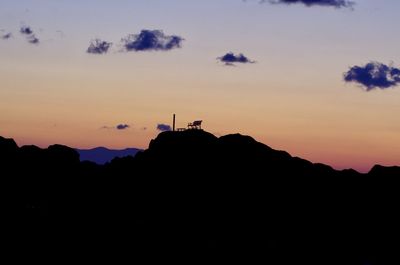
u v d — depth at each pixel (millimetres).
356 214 178500
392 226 170125
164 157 187875
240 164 187000
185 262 118938
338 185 195875
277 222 161500
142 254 119625
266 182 182125
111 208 155875
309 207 175625
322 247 149625
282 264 131375
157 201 164125
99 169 189625
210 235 141500
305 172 198625
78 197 163375
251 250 135375
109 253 117000
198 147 191375
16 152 182625
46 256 109938
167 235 134875
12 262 104750
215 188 174500
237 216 158875
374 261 145875
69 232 126875
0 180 160875
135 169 185500
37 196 158125
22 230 123500
